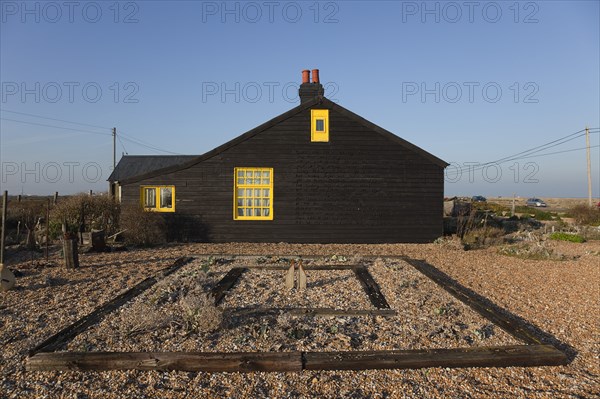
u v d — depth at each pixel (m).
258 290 7.81
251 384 4.54
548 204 63.53
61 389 4.45
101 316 6.36
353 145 15.30
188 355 4.87
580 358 5.31
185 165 15.34
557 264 11.58
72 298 7.57
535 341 5.50
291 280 7.95
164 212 15.40
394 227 15.35
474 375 4.79
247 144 15.30
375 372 4.80
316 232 15.31
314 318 6.33
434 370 4.86
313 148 15.30
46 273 9.52
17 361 5.09
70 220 14.93
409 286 8.15
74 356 4.88
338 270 9.54
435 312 6.51
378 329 5.95
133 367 4.80
